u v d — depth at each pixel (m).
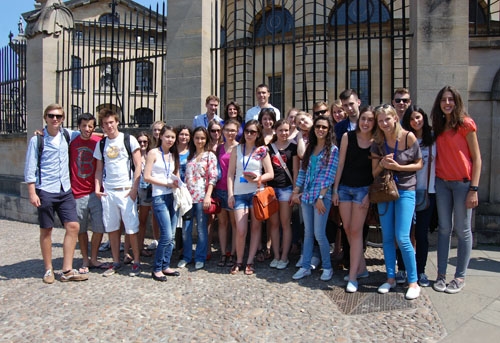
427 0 6.26
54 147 5.20
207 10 7.77
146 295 4.59
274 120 5.75
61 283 5.06
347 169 4.77
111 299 4.47
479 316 3.85
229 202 5.42
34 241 7.68
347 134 4.82
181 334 3.62
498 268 5.23
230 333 3.62
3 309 4.22
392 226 4.59
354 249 4.70
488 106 7.02
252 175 5.26
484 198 7.07
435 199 4.84
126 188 5.46
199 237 5.63
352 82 14.50
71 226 5.20
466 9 6.17
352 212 4.71
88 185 5.55
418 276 4.76
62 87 9.97
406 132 4.41
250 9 16.14
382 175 4.41
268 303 4.30
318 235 5.00
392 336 3.52
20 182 10.27
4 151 11.36
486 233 6.60
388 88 13.75
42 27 9.78
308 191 5.04
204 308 4.20
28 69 10.23
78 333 3.65
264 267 5.64
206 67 7.76
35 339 3.54
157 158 5.28
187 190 5.38
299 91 15.17
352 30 14.41
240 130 6.45
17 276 5.38
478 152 4.35
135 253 5.44
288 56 15.42
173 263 5.90
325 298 4.42
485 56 6.99
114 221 5.45
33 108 10.09
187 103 7.71
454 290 4.44
